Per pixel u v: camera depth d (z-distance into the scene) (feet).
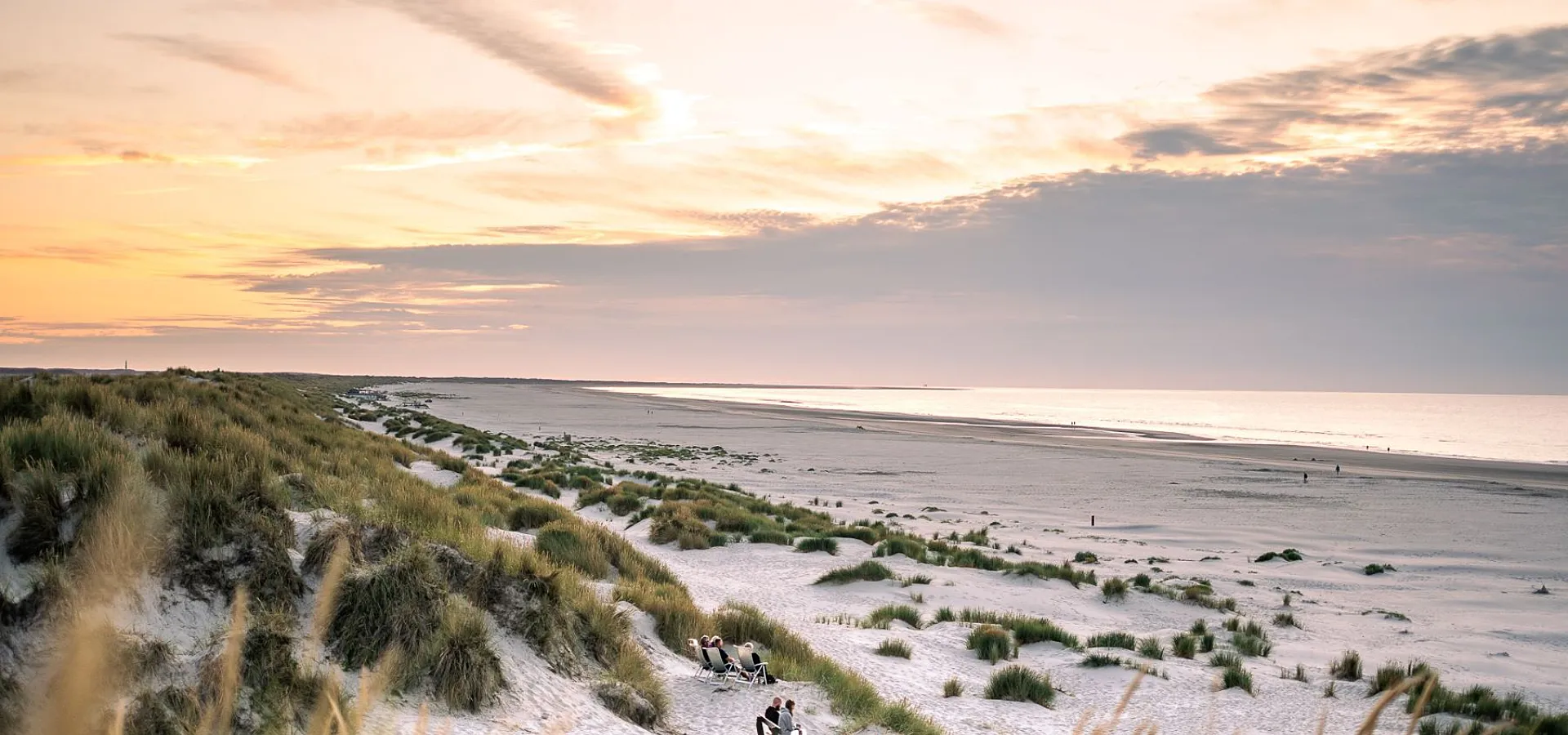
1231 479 270.26
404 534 36.35
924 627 76.33
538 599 37.45
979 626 73.67
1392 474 297.12
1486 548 155.53
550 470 154.61
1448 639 89.66
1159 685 62.03
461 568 36.58
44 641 21.24
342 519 33.83
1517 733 51.49
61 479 26.27
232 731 22.74
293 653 26.35
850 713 42.22
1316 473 294.87
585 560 61.36
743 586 85.05
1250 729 53.26
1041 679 58.18
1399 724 55.47
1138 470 293.02
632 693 36.01
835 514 170.09
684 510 117.91
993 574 104.94
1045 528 167.02
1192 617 94.53
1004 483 244.22
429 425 232.53
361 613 29.30
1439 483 266.77
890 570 99.71
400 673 28.37
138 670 22.77
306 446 66.95
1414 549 153.79
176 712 22.49
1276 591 113.70
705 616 54.03
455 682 29.30
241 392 93.76
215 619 26.35
